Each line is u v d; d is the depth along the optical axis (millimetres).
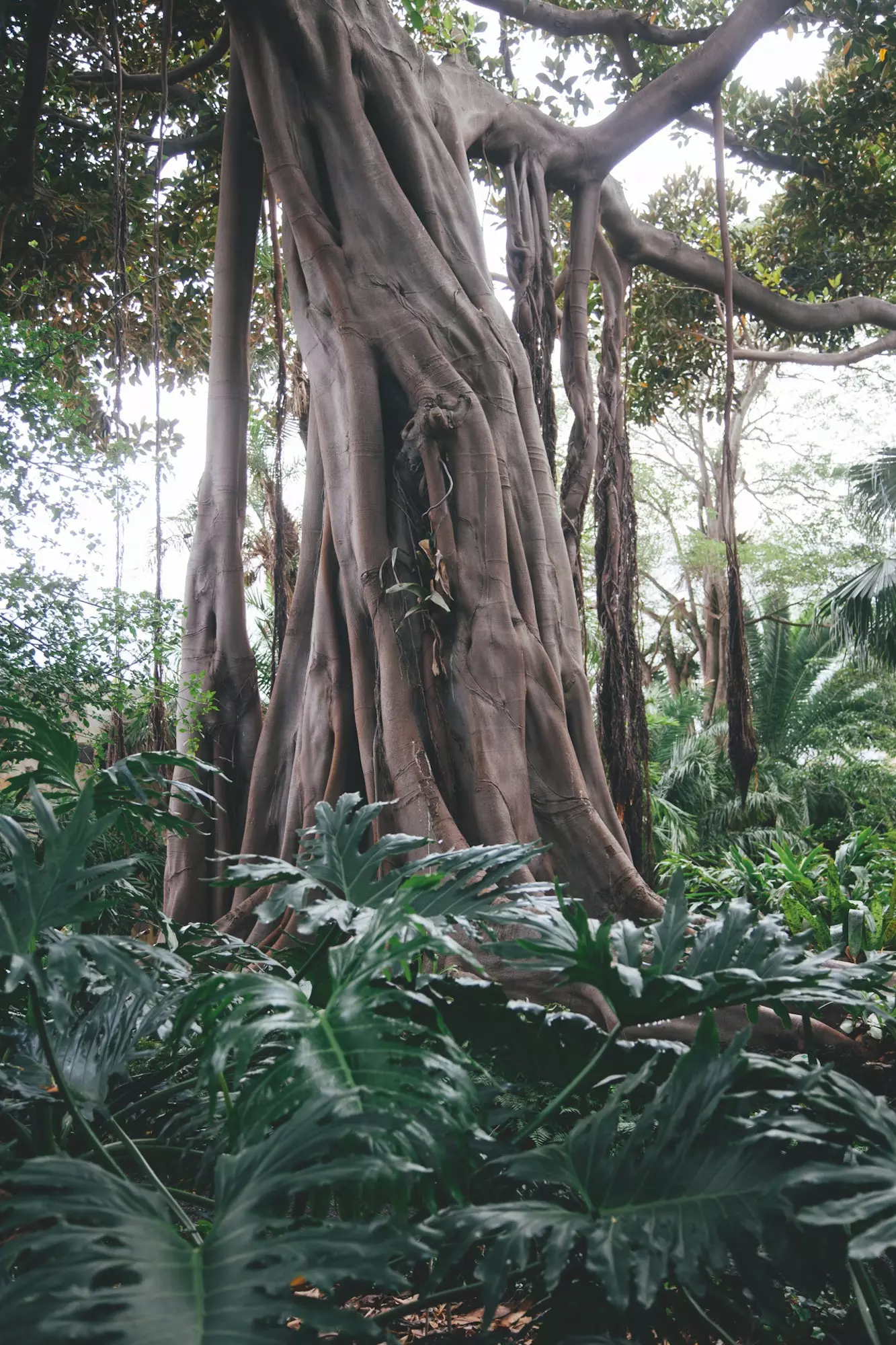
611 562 8695
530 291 8078
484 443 5762
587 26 9398
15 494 5262
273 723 6359
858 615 12570
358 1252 1249
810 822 18125
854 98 11898
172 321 11477
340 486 5988
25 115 7988
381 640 5527
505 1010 2076
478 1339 1562
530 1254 1924
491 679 5391
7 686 4434
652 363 14766
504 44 9719
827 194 12789
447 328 6059
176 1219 1835
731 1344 1743
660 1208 1538
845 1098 1630
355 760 5801
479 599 5543
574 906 1899
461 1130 1486
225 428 7141
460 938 4039
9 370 5410
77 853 1813
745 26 8641
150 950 2145
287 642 6484
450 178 6785
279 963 2400
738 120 12312
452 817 5090
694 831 15781
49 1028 2197
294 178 6176
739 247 14141
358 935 1856
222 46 9008
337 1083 1518
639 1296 1382
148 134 10383
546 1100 2387
